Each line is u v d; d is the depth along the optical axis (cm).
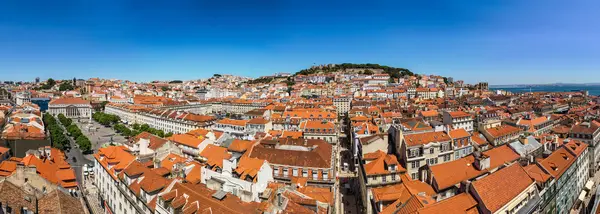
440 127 12131
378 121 19950
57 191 6775
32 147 14038
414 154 10238
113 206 10412
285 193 7869
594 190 11962
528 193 7419
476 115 19638
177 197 7212
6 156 12531
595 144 13850
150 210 7781
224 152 12200
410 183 8988
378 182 9856
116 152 11575
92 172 14262
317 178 10756
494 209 6312
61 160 11919
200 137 14600
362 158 10850
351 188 12650
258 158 11488
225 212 6219
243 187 8162
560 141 13012
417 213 6125
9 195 5850
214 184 8069
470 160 9644
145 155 11488
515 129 15075
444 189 8388
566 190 9975
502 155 10406
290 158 11356
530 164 9550
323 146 12681
